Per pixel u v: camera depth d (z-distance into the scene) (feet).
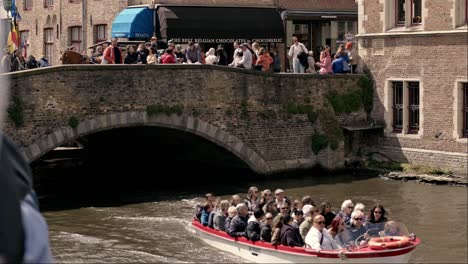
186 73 94.12
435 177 96.68
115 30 118.01
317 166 104.22
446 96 99.60
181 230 72.79
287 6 124.36
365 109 107.65
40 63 101.30
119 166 116.47
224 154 102.37
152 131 103.96
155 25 115.55
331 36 130.11
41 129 85.30
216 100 96.63
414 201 84.99
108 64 89.51
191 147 106.93
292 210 64.80
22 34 150.92
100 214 80.28
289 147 102.68
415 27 102.47
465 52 97.14
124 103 90.12
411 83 104.22
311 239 57.82
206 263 61.98
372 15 107.34
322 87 104.47
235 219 64.23
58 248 65.62
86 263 60.85
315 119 104.01
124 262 61.52
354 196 88.89
